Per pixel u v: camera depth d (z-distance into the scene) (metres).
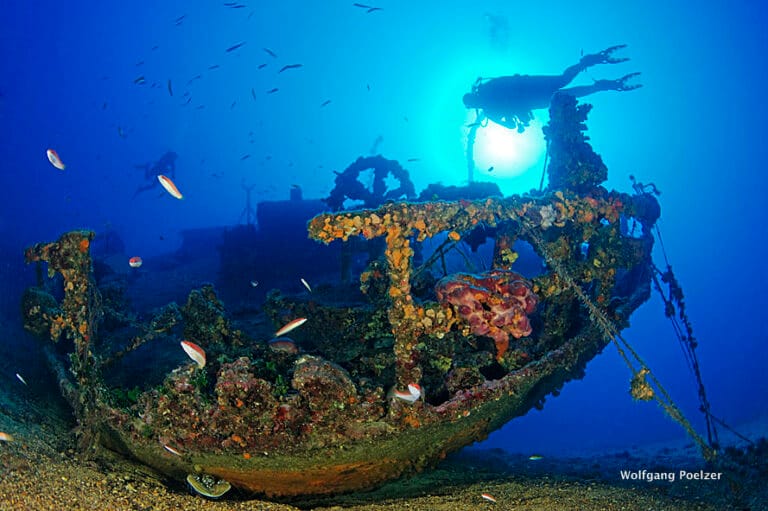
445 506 4.33
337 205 8.70
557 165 5.87
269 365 4.37
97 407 4.31
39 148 75.94
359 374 4.88
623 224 8.00
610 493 5.00
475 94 8.27
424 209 4.08
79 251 4.36
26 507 3.03
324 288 6.95
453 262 9.14
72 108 92.31
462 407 4.31
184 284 11.23
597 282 5.86
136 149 96.31
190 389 3.99
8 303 8.85
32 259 4.36
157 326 5.70
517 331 4.57
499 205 4.61
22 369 5.98
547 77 7.86
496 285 4.57
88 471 3.86
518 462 7.52
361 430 4.03
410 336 4.09
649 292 7.15
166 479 4.30
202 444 4.02
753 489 4.97
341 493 4.46
